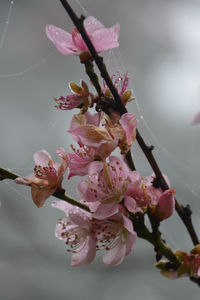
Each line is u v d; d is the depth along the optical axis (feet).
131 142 2.03
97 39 2.06
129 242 2.03
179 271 2.06
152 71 4.02
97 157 2.02
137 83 3.96
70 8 2.01
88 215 2.05
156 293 3.35
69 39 2.07
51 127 3.83
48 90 3.97
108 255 2.04
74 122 2.06
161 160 3.81
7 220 3.43
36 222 3.50
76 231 2.06
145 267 3.32
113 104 2.03
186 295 3.38
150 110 3.91
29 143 3.76
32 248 3.40
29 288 3.30
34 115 3.88
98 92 2.05
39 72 4.02
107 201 2.02
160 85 3.99
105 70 2.02
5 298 3.21
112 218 2.02
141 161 3.76
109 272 3.39
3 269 3.33
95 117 2.05
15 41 4.03
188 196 3.68
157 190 2.04
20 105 3.89
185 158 3.82
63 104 2.06
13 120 3.81
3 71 3.95
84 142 2.02
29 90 3.95
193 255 2.06
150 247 3.34
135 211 2.00
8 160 3.65
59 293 3.31
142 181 2.05
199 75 3.96
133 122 2.02
